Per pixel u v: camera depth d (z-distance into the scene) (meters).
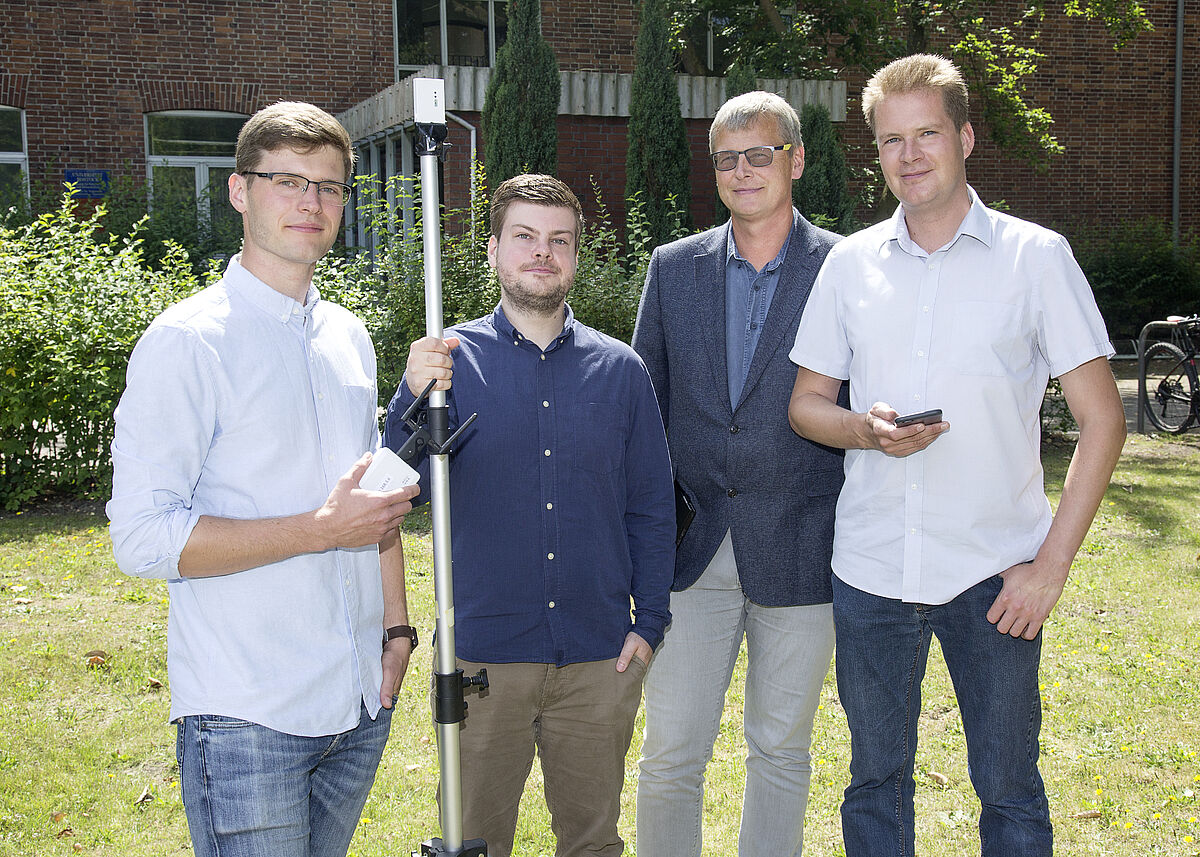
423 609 5.04
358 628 2.01
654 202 10.48
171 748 3.68
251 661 1.84
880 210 13.56
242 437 1.88
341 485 1.83
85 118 13.34
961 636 2.36
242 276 1.94
